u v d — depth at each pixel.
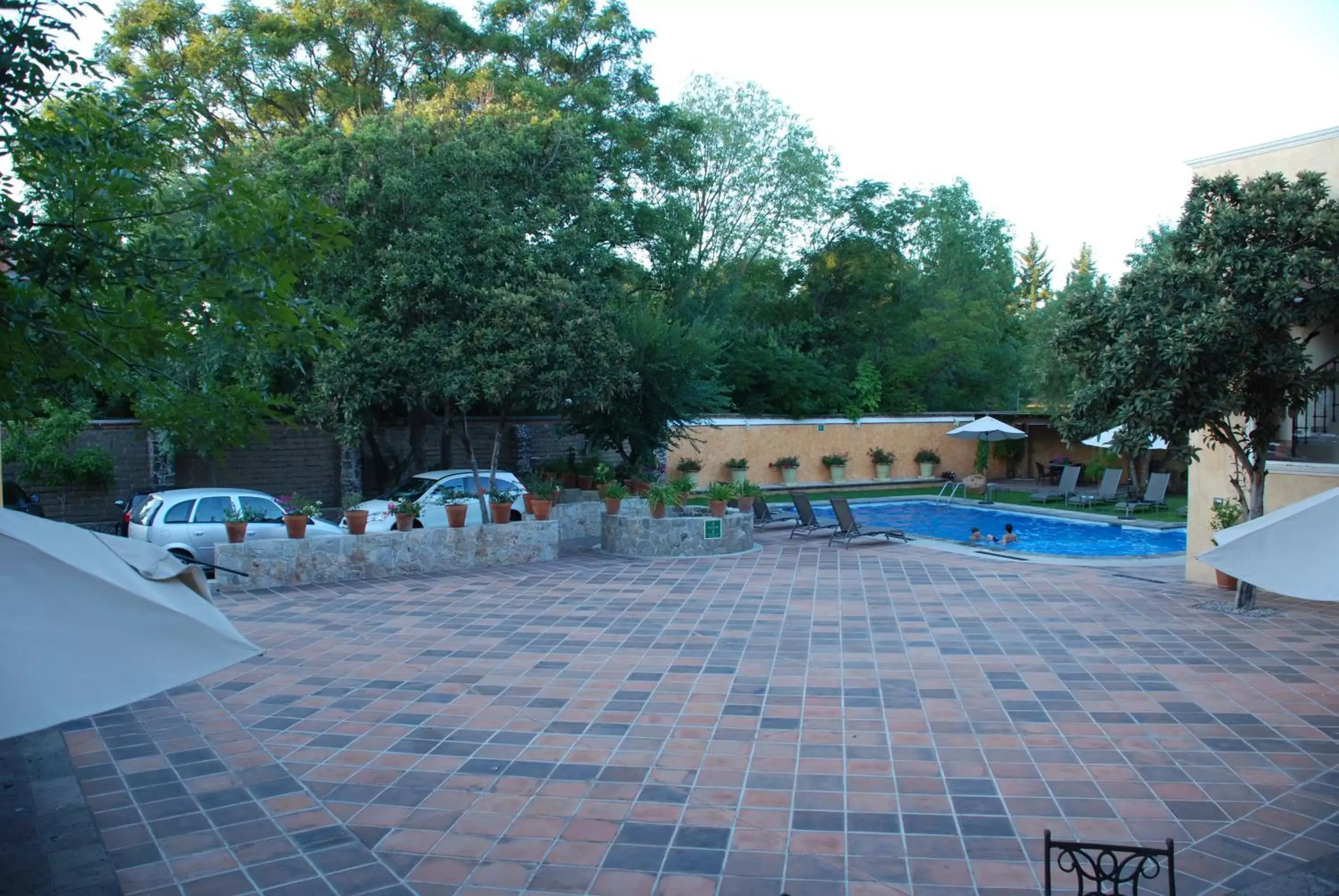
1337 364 9.80
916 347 38.25
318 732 6.59
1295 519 4.50
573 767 5.87
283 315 4.94
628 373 16.77
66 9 4.61
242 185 4.94
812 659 8.36
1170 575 12.64
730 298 31.64
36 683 2.79
